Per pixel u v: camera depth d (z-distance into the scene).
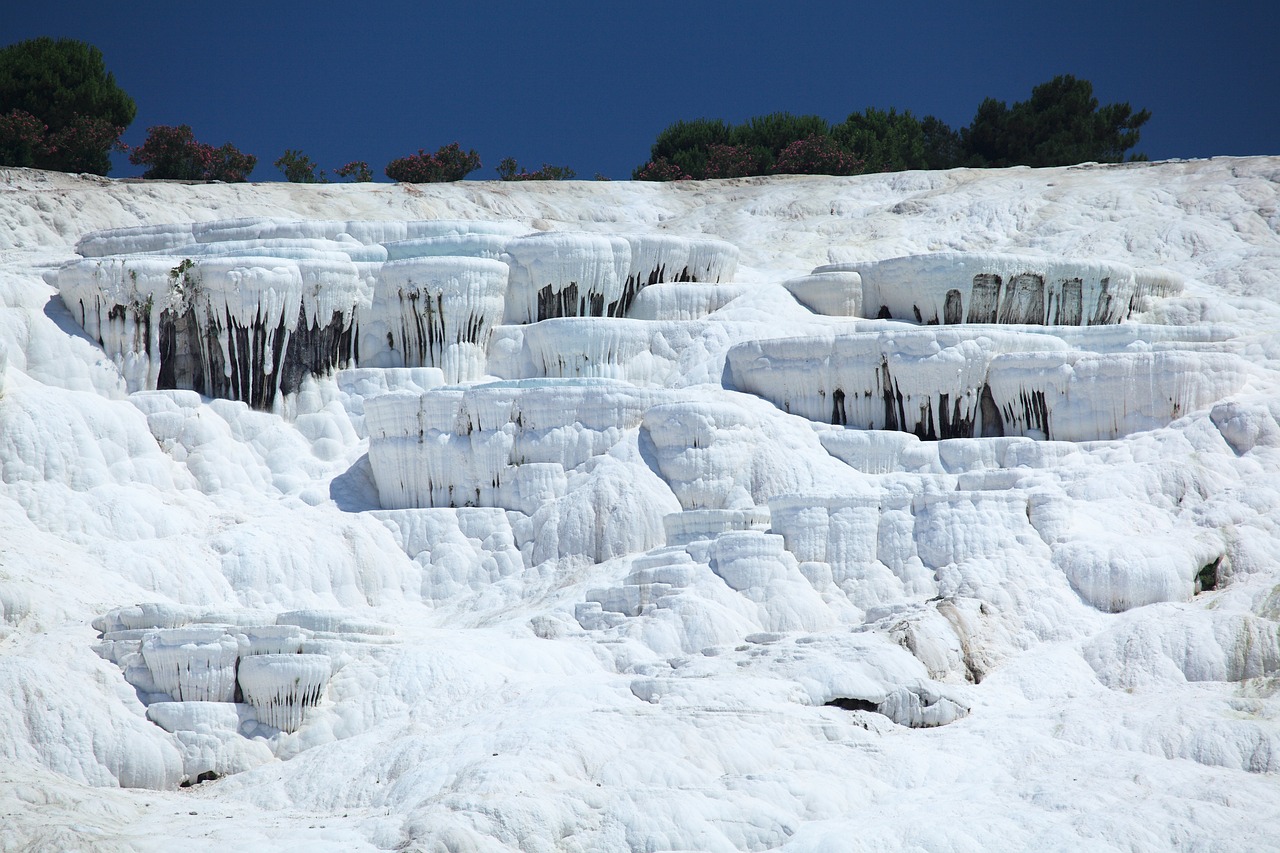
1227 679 51.25
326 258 79.44
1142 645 52.91
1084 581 57.25
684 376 77.31
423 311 77.56
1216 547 58.38
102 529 62.03
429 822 39.50
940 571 59.44
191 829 41.25
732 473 67.56
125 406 68.94
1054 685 51.94
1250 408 65.75
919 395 71.88
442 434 69.12
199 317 73.81
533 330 78.38
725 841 40.75
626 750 44.56
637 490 66.25
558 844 40.12
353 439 74.06
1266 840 39.47
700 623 56.03
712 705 47.34
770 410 71.88
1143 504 62.12
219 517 65.75
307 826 41.50
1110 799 41.97
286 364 74.81
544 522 66.56
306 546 63.91
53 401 65.81
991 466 68.44
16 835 39.34
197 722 48.94
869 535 61.00
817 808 42.59
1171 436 66.31
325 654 51.19
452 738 46.19
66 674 49.03
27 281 74.44
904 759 45.44
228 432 71.25
